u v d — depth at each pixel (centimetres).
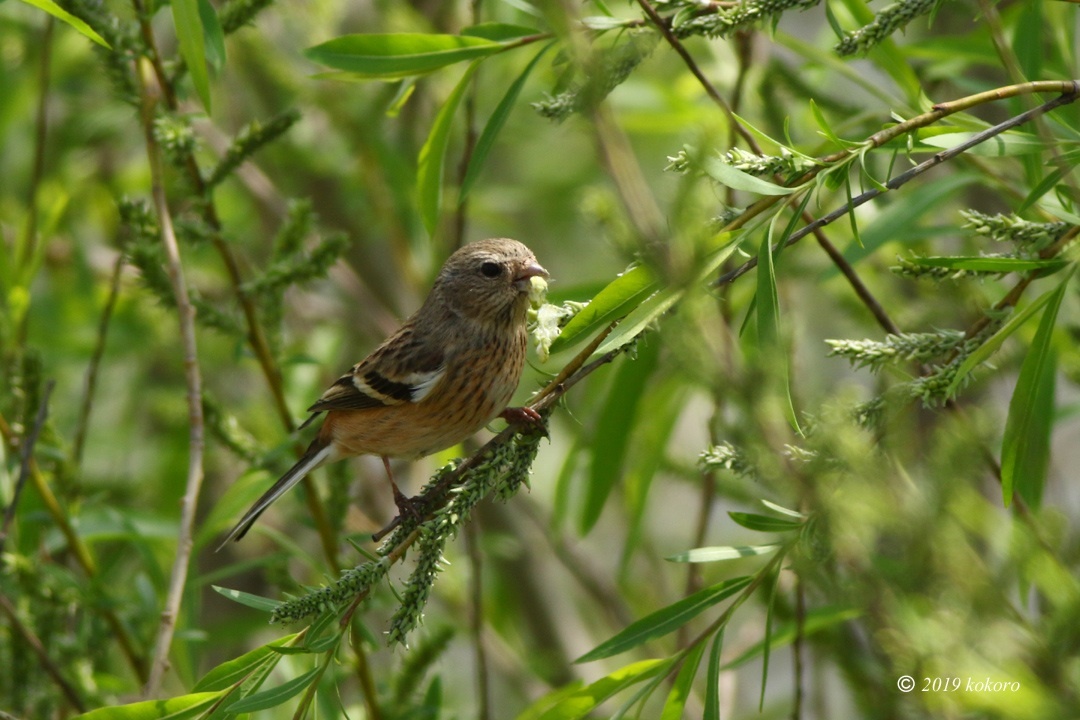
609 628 1400
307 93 1357
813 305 1348
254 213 1571
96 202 1603
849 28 998
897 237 920
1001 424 462
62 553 1205
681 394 1079
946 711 443
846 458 436
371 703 928
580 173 1577
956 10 1159
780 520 648
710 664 678
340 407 987
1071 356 902
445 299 992
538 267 990
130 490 1354
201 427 898
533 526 1534
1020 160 859
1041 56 851
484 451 693
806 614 853
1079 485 1269
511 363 1009
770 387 443
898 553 438
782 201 640
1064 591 448
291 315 1506
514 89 815
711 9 739
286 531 1495
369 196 1474
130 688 1104
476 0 915
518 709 1437
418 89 1516
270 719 977
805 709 1185
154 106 941
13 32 1477
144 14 931
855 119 976
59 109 1553
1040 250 648
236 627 1151
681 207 449
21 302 1084
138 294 1406
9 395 1038
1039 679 427
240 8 916
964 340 652
